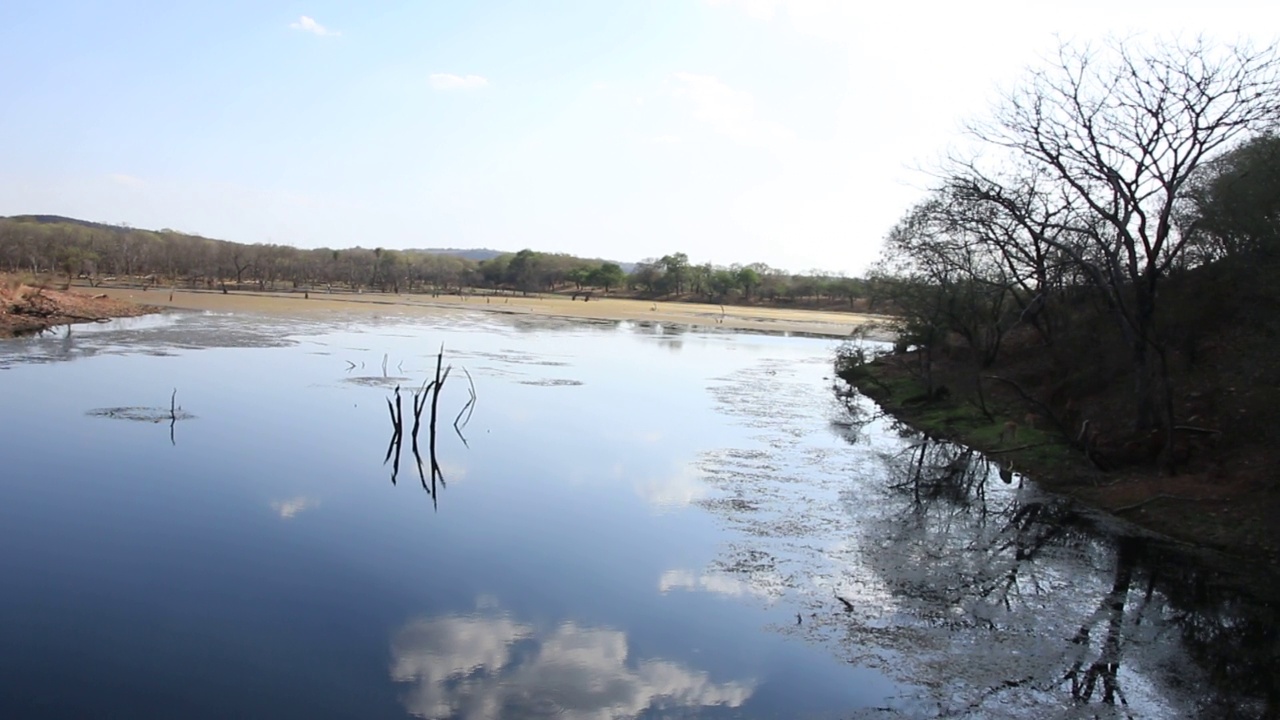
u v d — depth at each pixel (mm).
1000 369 39375
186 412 29469
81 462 22016
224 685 10945
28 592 13680
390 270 160500
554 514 19234
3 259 110000
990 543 17844
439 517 18750
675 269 179875
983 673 11711
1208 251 27359
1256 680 11758
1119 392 27516
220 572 14945
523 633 12734
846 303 167375
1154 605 14523
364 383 38312
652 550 16719
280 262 148875
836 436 30969
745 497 21000
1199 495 19844
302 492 20422
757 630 12945
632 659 11891
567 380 43594
